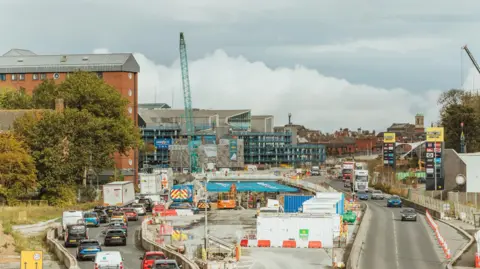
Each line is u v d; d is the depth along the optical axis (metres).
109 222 116.31
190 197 155.25
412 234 105.88
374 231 109.69
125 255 82.31
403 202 167.75
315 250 89.31
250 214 139.88
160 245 81.69
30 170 145.88
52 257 81.00
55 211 134.38
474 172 186.00
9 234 90.44
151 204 149.25
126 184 142.12
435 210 134.75
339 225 98.69
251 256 83.75
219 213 143.50
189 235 102.44
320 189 190.88
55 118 156.25
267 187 194.38
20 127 157.75
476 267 75.81
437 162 183.75
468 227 115.38
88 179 189.25
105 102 189.50
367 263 78.69
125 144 186.88
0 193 140.50
